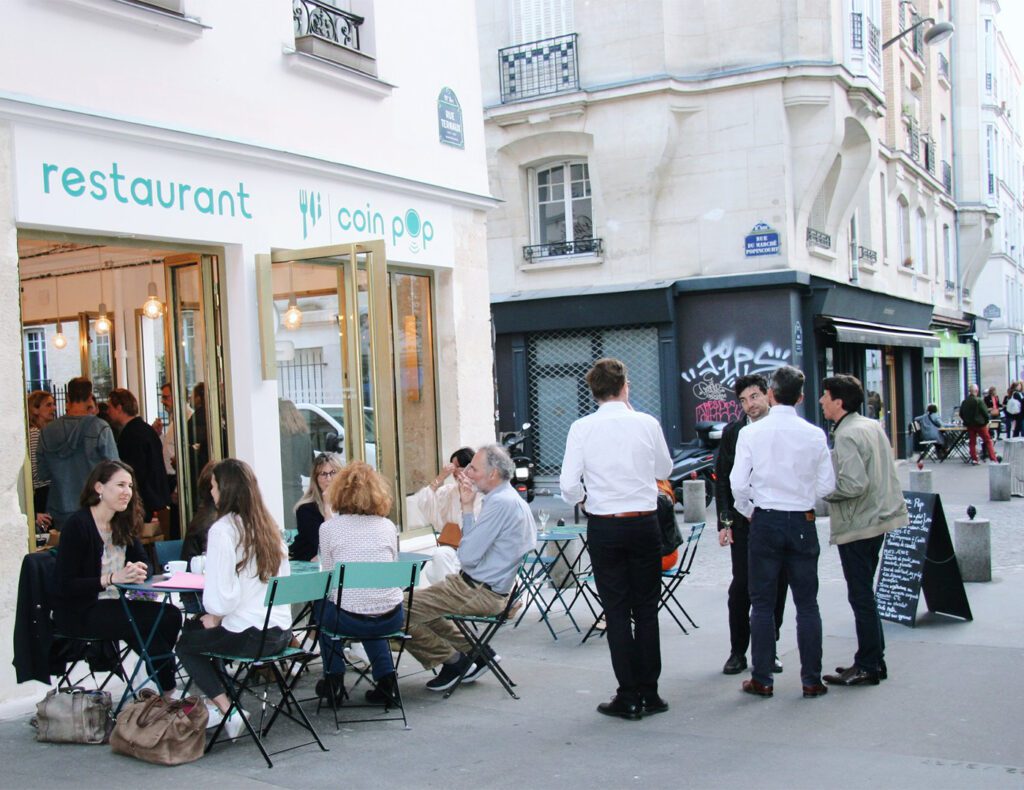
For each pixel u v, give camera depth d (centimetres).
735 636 661
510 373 1928
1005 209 4403
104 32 660
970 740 516
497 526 638
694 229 1784
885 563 799
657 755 507
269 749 529
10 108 592
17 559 593
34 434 847
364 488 602
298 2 831
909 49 2592
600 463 566
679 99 1755
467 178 1024
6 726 567
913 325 2578
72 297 967
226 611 523
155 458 793
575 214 1881
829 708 575
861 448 603
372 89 888
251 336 766
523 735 548
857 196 1994
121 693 634
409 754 520
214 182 738
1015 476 1593
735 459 609
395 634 591
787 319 1723
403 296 953
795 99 1720
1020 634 738
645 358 1823
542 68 1822
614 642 570
